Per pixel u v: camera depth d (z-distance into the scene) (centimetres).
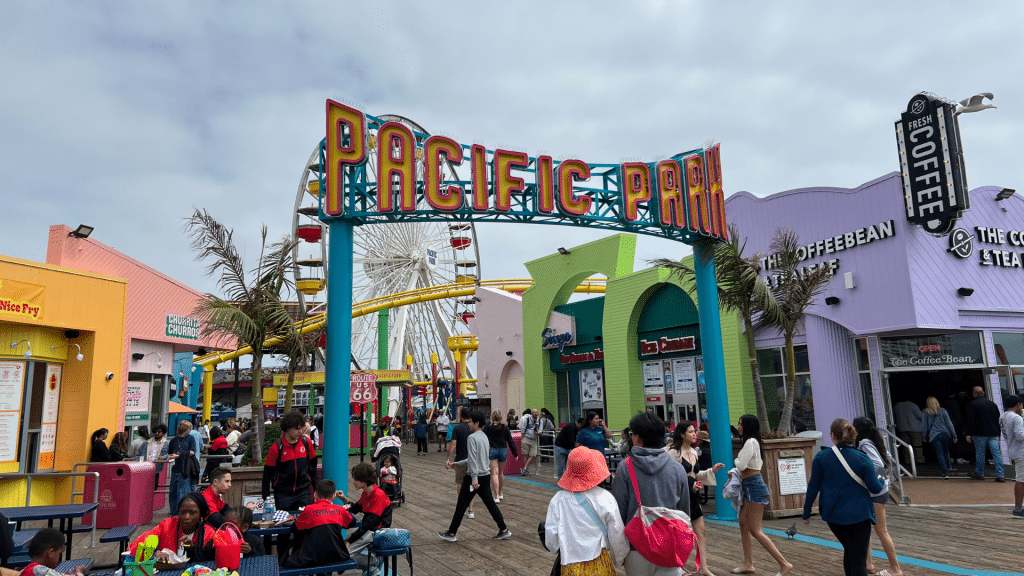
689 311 1917
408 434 3422
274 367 3186
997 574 680
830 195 1586
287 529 657
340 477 852
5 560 521
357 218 926
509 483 1545
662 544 412
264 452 1104
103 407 1268
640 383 2083
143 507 1117
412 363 4416
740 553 798
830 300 1542
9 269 1087
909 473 1420
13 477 948
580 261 2352
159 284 1507
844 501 572
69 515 725
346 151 909
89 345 1250
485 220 982
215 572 499
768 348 1705
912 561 742
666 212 1043
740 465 700
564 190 994
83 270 1237
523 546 876
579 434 1169
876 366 1498
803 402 1616
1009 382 1454
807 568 721
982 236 1512
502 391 2872
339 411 870
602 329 2241
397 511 1175
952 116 1377
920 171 1401
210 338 1705
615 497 448
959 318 1438
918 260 1424
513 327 2808
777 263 1656
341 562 605
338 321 895
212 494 656
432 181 936
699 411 1872
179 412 2747
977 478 1323
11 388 1102
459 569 755
